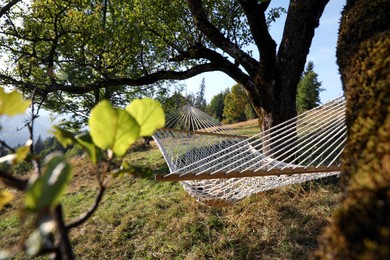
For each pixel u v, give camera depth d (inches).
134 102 14.2
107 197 224.8
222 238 138.8
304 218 141.3
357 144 21.3
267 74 183.8
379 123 20.1
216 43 196.7
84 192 244.4
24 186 12.8
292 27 182.9
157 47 266.1
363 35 31.3
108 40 256.2
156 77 223.9
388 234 11.9
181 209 172.6
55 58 275.3
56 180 8.1
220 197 114.0
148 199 202.4
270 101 187.9
